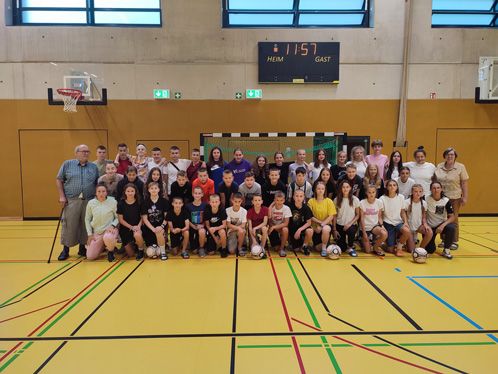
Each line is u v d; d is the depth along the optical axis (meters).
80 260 4.92
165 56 8.10
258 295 3.61
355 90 8.23
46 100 8.09
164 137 8.22
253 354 2.54
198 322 3.03
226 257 5.01
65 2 8.11
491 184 8.40
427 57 8.19
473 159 8.39
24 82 8.05
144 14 8.22
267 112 8.23
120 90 8.12
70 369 2.36
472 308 3.30
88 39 8.03
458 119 8.30
